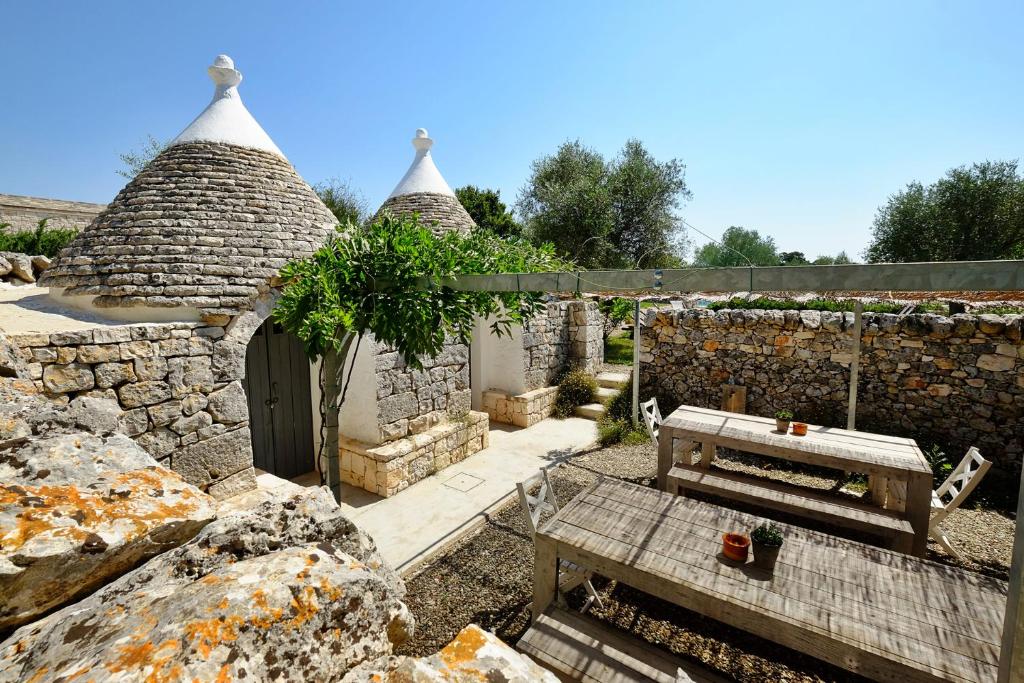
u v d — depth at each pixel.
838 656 2.44
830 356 7.37
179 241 4.73
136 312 4.56
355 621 1.25
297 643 1.11
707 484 5.09
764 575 2.91
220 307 4.75
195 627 1.05
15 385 2.50
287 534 1.62
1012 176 16.62
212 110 5.74
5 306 4.64
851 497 5.81
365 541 1.84
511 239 5.45
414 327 4.39
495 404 9.47
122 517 1.53
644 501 3.82
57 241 11.55
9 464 1.65
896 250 18.08
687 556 3.11
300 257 5.31
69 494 1.57
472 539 5.09
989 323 6.26
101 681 0.91
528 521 3.61
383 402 6.25
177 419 4.47
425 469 6.63
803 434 5.08
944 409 6.60
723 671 3.32
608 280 3.49
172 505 1.67
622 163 18.89
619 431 8.11
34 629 1.24
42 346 3.64
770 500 4.72
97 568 1.41
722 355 8.30
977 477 4.32
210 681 0.96
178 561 1.42
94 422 2.41
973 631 2.45
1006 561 4.61
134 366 4.17
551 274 3.80
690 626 3.73
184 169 5.23
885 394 7.00
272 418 6.42
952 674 2.21
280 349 6.47
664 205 18.34
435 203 8.58
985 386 6.33
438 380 7.13
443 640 3.66
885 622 2.53
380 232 4.60
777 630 2.59
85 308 4.70
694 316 8.52
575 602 3.99
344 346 4.71
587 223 16.83
